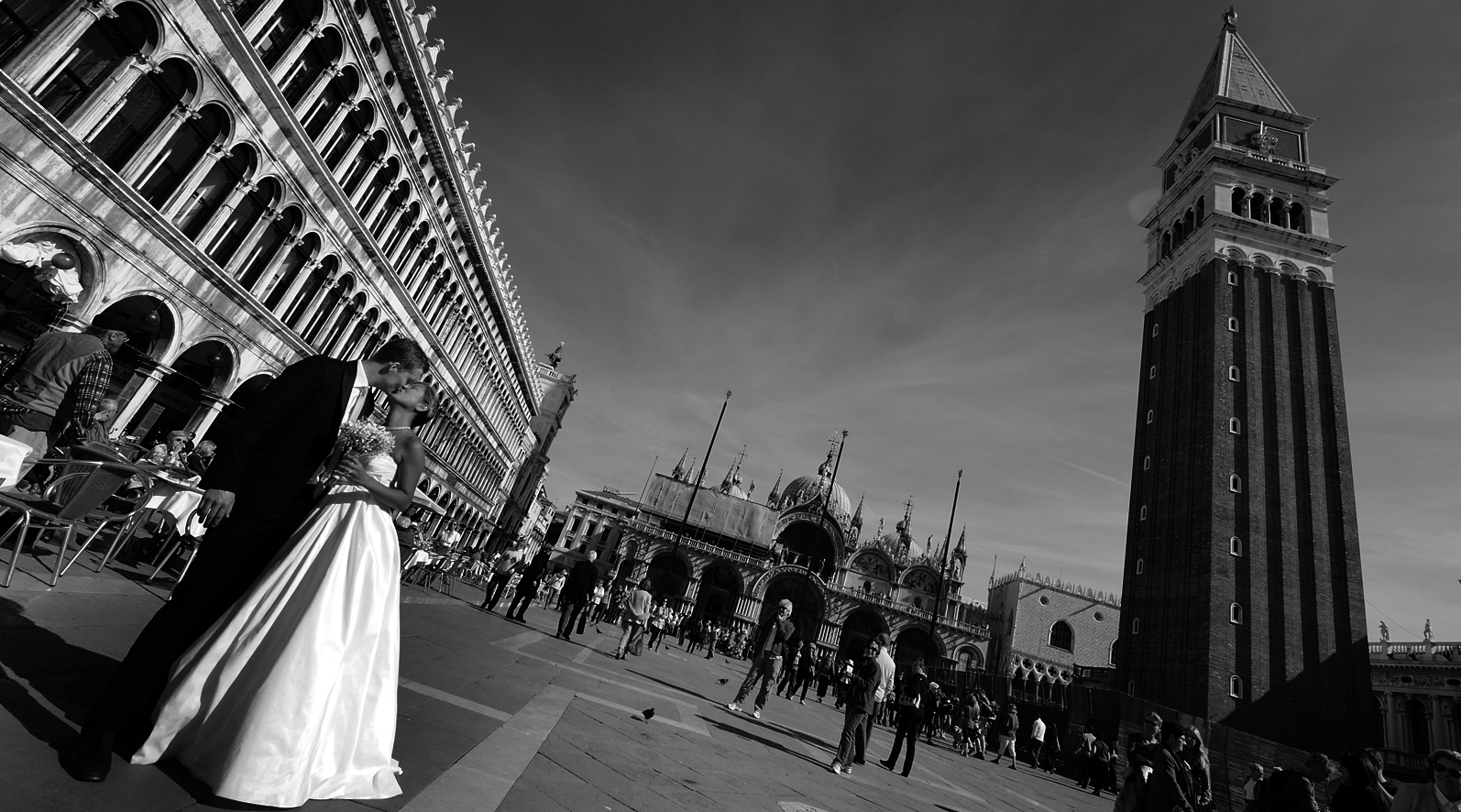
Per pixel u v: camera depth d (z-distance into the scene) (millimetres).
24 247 13805
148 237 16625
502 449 56938
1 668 4141
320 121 21906
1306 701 40844
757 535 87625
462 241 35625
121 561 10875
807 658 26531
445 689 7277
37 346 8016
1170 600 46438
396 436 4375
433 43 25422
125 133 15820
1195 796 7848
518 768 5250
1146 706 34125
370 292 27266
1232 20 68000
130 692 3393
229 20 16484
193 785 3365
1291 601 42906
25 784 2855
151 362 18250
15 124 13008
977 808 12625
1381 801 8406
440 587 25891
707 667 29531
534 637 17016
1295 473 47219
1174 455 50781
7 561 7441
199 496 10164
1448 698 50312
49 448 8398
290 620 3660
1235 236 53625
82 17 13836
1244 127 60000
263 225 20594
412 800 3938
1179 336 54750
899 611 78625
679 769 7047
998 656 82312
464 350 40531
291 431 3973
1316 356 50844
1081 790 28062
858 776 11531
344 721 3721
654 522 89250
